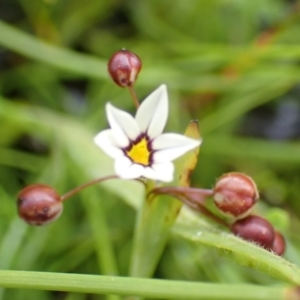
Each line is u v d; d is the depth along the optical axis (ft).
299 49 0.39
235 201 0.25
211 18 0.44
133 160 0.24
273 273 0.24
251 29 0.44
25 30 0.44
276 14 0.45
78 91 0.44
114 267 0.35
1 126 0.40
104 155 0.36
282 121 0.43
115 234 0.37
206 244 0.26
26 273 0.23
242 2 0.43
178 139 0.25
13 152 0.39
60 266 0.36
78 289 0.23
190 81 0.41
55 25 0.44
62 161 0.38
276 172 0.41
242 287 0.21
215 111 0.42
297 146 0.41
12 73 0.43
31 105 0.43
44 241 0.35
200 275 0.36
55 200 0.25
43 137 0.40
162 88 0.25
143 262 0.28
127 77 0.26
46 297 0.35
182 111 0.42
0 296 0.33
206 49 0.41
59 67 0.40
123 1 0.46
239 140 0.41
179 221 0.28
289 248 0.34
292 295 0.20
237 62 0.41
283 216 0.31
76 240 0.37
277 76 0.41
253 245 0.25
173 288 0.22
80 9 0.44
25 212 0.25
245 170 0.41
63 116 0.40
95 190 0.36
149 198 0.27
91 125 0.40
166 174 0.24
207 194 0.26
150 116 0.25
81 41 0.45
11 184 0.39
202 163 0.41
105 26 0.46
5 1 0.45
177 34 0.44
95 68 0.40
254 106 0.42
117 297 0.31
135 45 0.44
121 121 0.25
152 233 0.28
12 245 0.34
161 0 0.45
